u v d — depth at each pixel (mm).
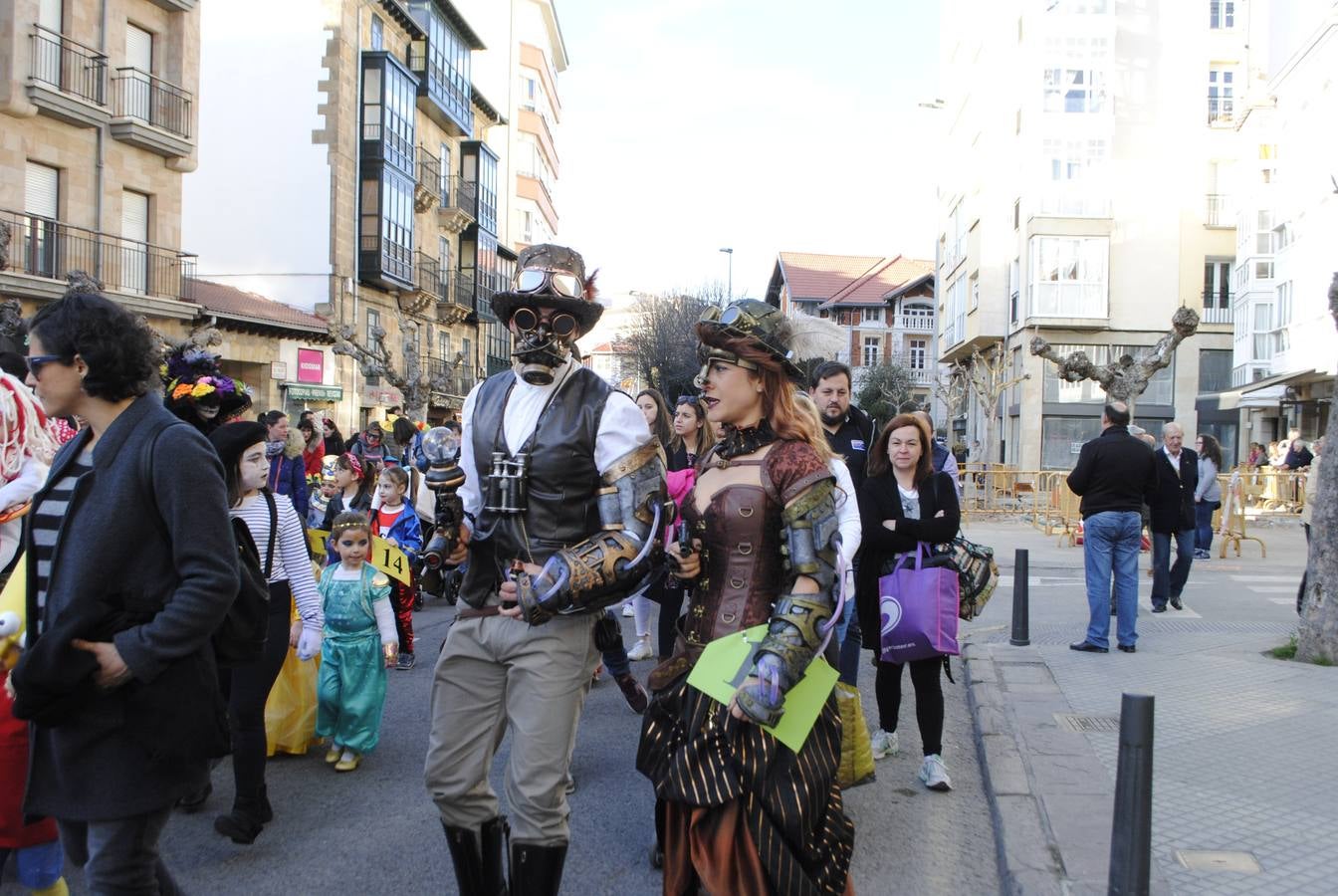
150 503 2709
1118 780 3443
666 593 6281
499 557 3256
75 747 2648
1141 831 3385
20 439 4262
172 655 2639
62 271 22031
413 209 35844
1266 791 4762
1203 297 35469
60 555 2686
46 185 22047
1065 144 35125
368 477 8086
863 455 6070
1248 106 30938
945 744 5934
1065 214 34969
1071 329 35406
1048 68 35156
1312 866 3932
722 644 2980
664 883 3014
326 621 5504
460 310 40719
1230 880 3812
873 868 4211
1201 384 35625
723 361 3088
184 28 25094
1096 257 34969
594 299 3387
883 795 5039
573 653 3209
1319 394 26594
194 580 2680
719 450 3184
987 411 31078
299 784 5227
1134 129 35375
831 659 3422
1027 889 3752
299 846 4414
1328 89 24031
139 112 23906
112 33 23203
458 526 3314
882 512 5016
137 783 2676
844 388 6008
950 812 4824
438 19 38344
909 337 66062
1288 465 23250
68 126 22234
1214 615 10047
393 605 7801
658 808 3141
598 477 3275
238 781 4449
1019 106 35750
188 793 2816
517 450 3258
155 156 24578
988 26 38688
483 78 58125
